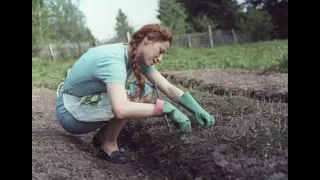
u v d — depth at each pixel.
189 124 2.87
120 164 2.99
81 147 3.23
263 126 3.00
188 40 10.02
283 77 5.41
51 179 2.59
